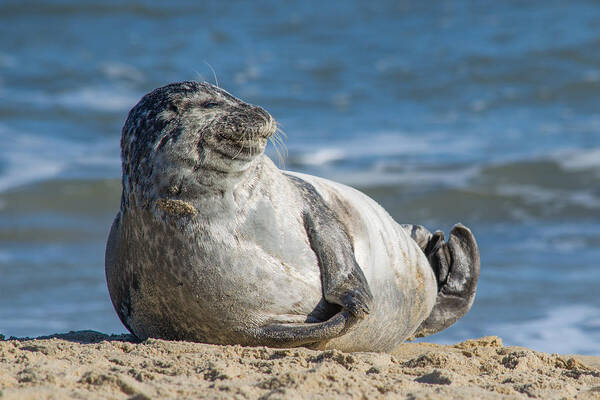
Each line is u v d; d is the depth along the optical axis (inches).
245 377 720.3
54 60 4498.0
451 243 1146.0
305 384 671.8
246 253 828.0
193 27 5398.6
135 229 848.9
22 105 3676.2
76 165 3004.4
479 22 5339.6
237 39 5113.2
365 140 3299.7
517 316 1610.5
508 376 788.6
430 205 2667.3
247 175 842.2
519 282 1846.7
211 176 812.6
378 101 3880.4
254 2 6299.2
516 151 3107.8
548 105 3777.1
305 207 889.5
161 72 4330.7
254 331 843.4
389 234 984.3
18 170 2925.7
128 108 3720.5
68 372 699.4
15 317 1606.8
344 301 843.4
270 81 4168.3
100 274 1978.3
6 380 668.1
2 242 2319.1
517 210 2615.7
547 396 715.4
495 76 4178.2
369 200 1016.9
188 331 860.6
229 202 825.5
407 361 840.9
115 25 5403.5
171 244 822.5
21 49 4714.6
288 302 846.5
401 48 4808.1
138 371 714.2
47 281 1900.8
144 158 834.8
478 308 1662.2
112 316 1625.2
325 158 3061.0
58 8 5610.2
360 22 5551.2
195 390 661.3
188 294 830.5
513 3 5851.4
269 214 848.9
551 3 5733.3
